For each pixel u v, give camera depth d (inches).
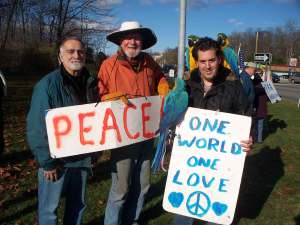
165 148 139.6
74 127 132.9
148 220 183.9
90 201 203.5
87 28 1066.1
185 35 319.3
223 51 135.9
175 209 137.7
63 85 132.3
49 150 130.2
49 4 1171.3
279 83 2050.9
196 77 138.3
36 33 1370.6
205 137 135.0
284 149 334.3
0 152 190.5
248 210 201.9
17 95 715.4
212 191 135.5
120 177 154.2
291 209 203.9
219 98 134.8
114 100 141.3
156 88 166.1
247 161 293.7
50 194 134.7
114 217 158.2
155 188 223.6
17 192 213.3
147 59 158.4
